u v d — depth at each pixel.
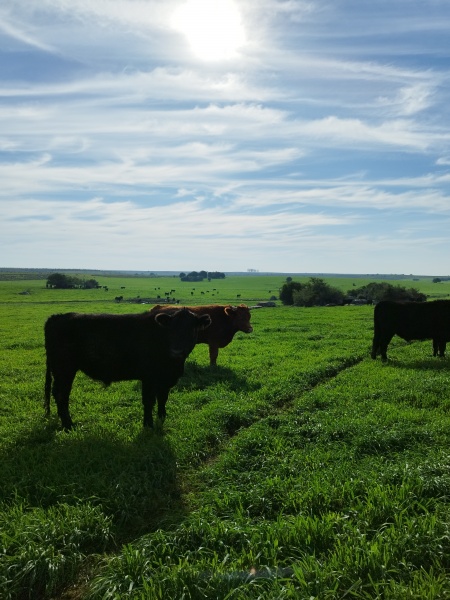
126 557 4.79
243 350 19.55
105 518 5.63
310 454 7.51
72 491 6.24
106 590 4.44
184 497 6.56
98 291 95.56
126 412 10.38
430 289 112.38
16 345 21.97
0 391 12.58
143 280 179.12
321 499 5.95
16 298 72.19
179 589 4.32
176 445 8.06
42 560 4.87
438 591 4.10
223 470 7.20
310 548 4.94
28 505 6.06
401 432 8.20
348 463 7.07
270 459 7.37
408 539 4.83
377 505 5.57
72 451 7.69
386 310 16.69
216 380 13.52
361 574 4.45
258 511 5.97
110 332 9.34
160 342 9.27
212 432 8.84
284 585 4.36
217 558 4.76
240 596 4.14
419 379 12.73
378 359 16.91
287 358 17.11
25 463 7.22
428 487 5.98
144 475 6.76
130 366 9.43
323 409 10.42
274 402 11.34
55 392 9.50
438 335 16.59
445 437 8.06
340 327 28.42
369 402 10.63
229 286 136.25
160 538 5.15
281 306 57.75
